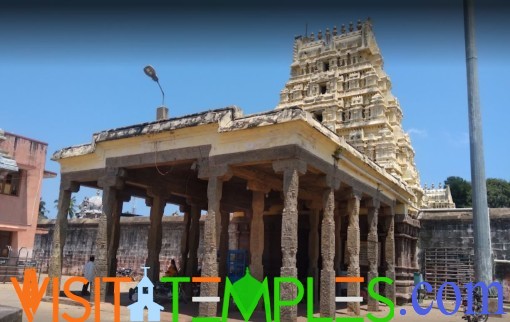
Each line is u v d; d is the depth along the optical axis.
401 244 21.88
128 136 15.60
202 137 14.12
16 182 26.20
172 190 18.92
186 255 21.72
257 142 13.01
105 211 15.94
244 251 22.05
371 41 28.11
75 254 34.62
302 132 12.63
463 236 23.38
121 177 16.19
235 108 13.64
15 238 25.75
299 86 29.05
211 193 13.47
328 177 14.09
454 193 67.56
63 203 17.48
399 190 20.61
